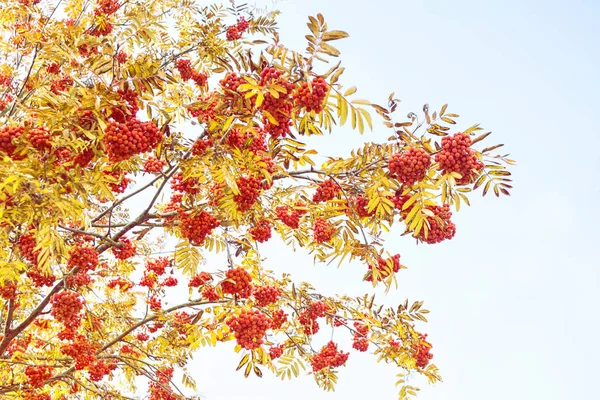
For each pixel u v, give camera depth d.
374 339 6.40
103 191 3.85
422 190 3.67
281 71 3.26
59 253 4.19
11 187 3.24
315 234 4.55
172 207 5.89
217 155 4.04
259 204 4.70
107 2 7.08
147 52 5.58
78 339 6.69
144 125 3.60
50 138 3.46
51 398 7.20
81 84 3.59
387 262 4.36
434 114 3.60
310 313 6.16
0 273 4.05
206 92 6.03
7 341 5.93
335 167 4.28
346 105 3.36
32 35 5.42
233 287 4.32
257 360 4.52
